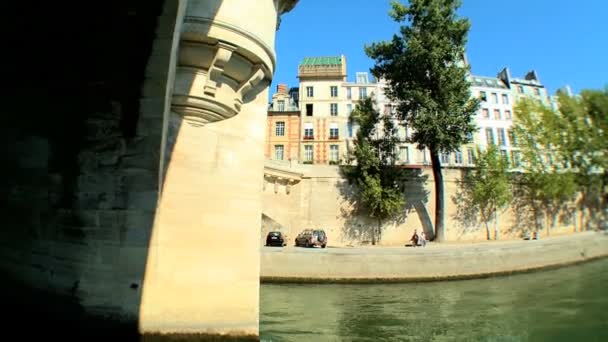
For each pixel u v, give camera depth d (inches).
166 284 256.4
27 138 275.4
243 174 299.6
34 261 282.7
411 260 782.5
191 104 254.1
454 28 1098.1
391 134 1269.7
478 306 530.3
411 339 374.3
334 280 747.4
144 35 199.8
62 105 251.0
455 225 1262.3
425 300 582.9
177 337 254.5
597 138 1386.6
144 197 254.5
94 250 257.3
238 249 288.4
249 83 269.7
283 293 647.8
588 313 460.8
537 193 1359.5
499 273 836.0
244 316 281.3
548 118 1409.9
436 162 1155.9
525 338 370.6
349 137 1796.3
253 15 253.3
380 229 1212.5
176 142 266.8
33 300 278.1
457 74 1089.4
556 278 773.3
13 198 292.8
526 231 1336.1
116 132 250.4
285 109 1892.2
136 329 247.4
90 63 217.2
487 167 1294.3
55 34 203.2
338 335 385.4
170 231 261.0
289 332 392.8
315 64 1946.4
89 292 254.7
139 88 227.8
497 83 2223.2
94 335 249.1
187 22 228.8
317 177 1227.2
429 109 1080.8
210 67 246.1
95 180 258.8
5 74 236.7
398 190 1192.8
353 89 1891.0
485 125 2058.3
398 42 1147.3
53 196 272.8
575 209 1445.6
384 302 569.3
